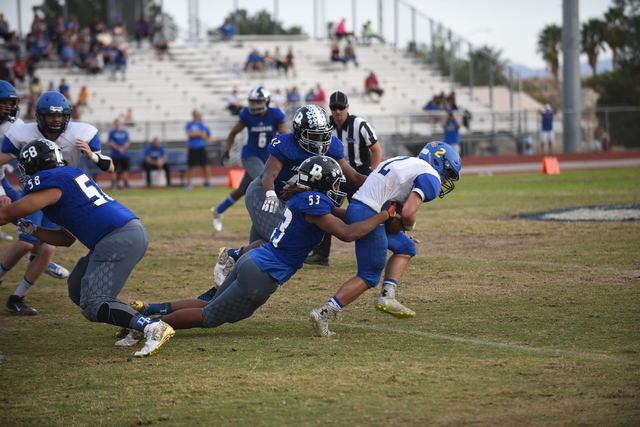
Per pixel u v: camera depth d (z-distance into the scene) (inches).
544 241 597.0
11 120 414.6
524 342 300.8
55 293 452.8
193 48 2293.3
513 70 2194.9
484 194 1085.8
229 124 1910.7
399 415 222.5
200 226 789.2
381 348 299.1
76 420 226.8
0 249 650.2
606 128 2096.5
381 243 318.3
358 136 508.7
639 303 366.9
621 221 697.0
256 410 230.5
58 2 2787.9
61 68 2076.8
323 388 249.8
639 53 3538.4
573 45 2048.5
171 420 224.5
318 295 419.5
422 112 2107.5
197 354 298.5
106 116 1875.0
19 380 269.0
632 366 263.6
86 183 302.0
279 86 2158.0
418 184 315.3
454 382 251.8
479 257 532.7
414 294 410.9
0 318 382.0
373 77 2128.4
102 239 300.5
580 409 223.0
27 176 304.8
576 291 402.3
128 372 276.1
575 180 1332.4
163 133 1738.4
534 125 2091.5
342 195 318.0
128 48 2222.0
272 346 307.9
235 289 305.7
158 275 498.6
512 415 219.9
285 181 394.9
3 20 2059.5
